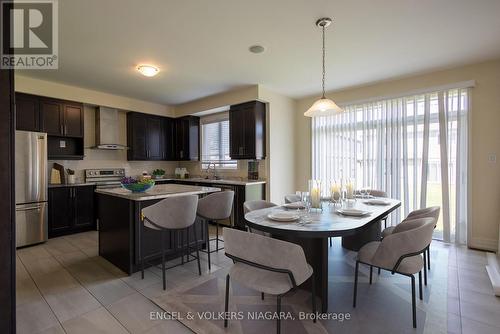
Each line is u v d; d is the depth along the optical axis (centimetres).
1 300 116
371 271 246
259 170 478
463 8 220
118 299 218
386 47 293
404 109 391
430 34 263
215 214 289
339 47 293
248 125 452
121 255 278
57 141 445
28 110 389
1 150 115
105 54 309
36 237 364
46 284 245
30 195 359
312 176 491
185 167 640
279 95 479
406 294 225
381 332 175
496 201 327
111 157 520
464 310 200
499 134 324
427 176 373
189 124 576
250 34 263
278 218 199
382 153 412
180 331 177
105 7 216
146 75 359
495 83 325
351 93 445
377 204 274
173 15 229
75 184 425
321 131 482
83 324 184
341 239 360
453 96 354
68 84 423
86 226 437
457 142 349
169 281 252
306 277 158
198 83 420
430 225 181
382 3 213
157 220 240
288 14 228
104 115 485
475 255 314
